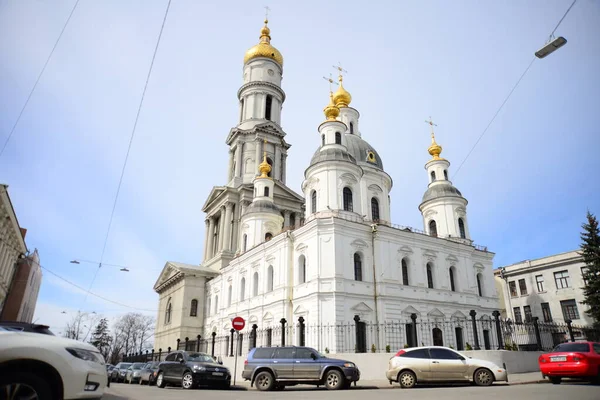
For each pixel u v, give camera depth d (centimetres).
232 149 7069
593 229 4347
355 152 4894
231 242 6209
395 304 3716
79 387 793
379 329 3566
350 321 3475
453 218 4812
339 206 4062
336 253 3622
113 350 11238
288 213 6719
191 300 5894
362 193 4662
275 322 3953
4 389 701
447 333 3938
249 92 7219
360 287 3644
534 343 3034
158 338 6569
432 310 3922
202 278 6066
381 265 3784
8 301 4997
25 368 738
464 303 4209
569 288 4975
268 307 4138
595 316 4056
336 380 1884
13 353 723
